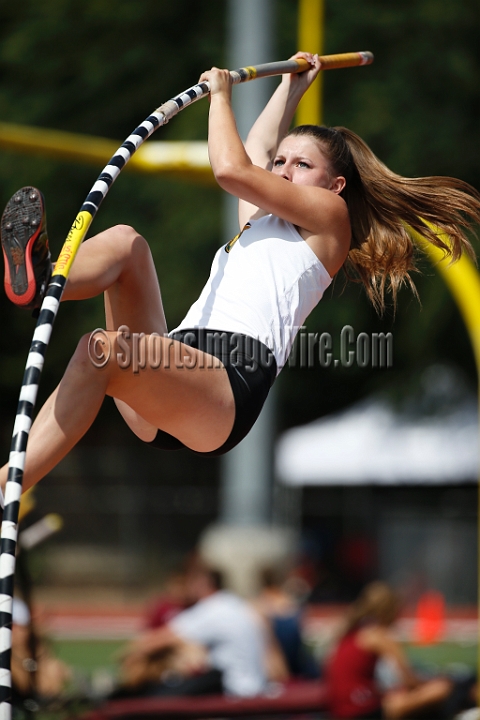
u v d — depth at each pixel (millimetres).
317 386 55219
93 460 60969
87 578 51406
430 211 14125
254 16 33531
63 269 10867
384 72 43031
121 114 46594
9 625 9820
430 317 43156
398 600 24391
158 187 44812
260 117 15062
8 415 62531
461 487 50375
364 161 14078
